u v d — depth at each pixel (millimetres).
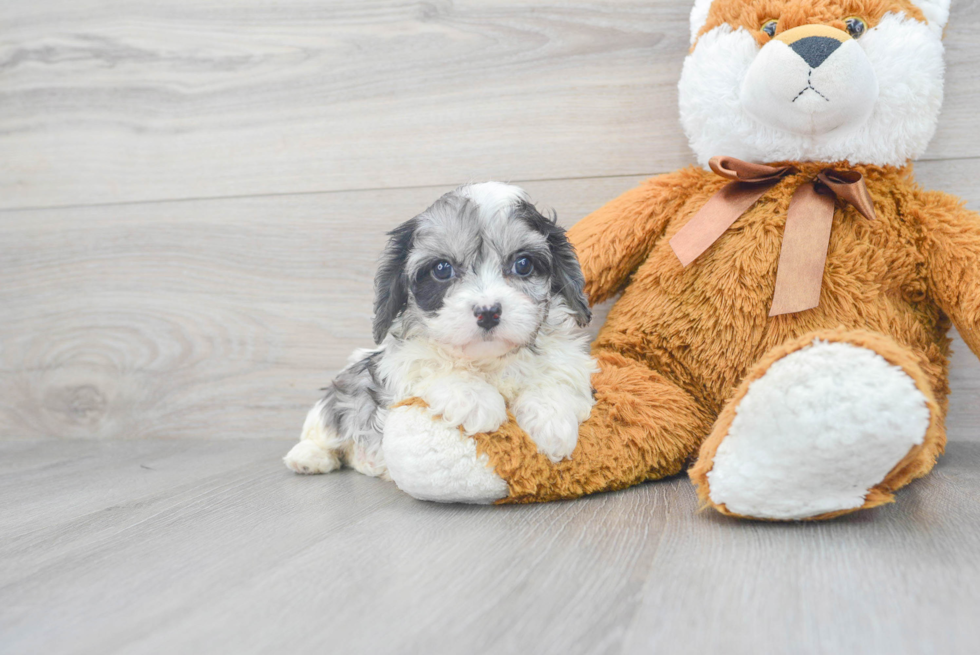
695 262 1792
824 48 1579
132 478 2020
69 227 2631
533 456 1527
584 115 2242
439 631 947
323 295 2461
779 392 1250
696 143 1892
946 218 1676
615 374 1771
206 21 2480
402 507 1586
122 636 983
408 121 2365
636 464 1645
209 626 999
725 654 863
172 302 2574
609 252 1914
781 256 1676
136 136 2561
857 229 1704
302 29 2418
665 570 1129
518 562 1191
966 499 1484
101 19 2555
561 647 891
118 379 2637
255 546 1352
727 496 1324
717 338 1746
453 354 1570
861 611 961
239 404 2549
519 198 1680
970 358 2051
